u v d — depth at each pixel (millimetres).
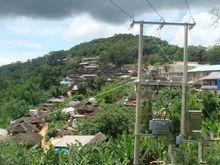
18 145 39688
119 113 58656
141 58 20234
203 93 53594
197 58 140500
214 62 113312
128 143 31750
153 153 30625
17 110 125188
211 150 22469
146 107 33844
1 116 122062
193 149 21938
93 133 58375
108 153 31938
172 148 21219
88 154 31969
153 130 20641
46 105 127562
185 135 22203
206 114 47188
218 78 84812
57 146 45031
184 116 22312
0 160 24547
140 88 20328
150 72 108500
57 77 198750
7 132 81500
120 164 29984
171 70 109000
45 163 32219
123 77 144750
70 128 73500
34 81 191250
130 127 57875
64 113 95625
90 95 134500
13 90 155125
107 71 195250
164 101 54094
